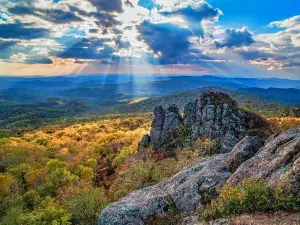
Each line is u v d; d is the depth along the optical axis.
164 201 23.77
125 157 84.12
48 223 47.31
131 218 23.33
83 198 48.50
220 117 59.38
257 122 57.09
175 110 77.88
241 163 24.12
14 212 55.97
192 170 27.41
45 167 89.44
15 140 163.38
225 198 18.39
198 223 18.73
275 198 16.55
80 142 148.25
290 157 19.05
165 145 68.88
